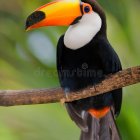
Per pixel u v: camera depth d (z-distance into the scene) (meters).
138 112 11.78
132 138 11.79
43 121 11.13
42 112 11.22
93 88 10.38
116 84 10.21
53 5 10.66
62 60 10.80
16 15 16.88
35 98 10.33
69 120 11.33
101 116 10.73
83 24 10.62
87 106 10.68
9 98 10.31
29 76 12.02
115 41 12.79
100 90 10.35
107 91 10.40
